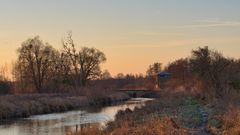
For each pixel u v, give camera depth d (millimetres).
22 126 45156
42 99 70125
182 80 111812
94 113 60812
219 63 76375
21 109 58219
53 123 47531
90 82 115812
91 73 115562
